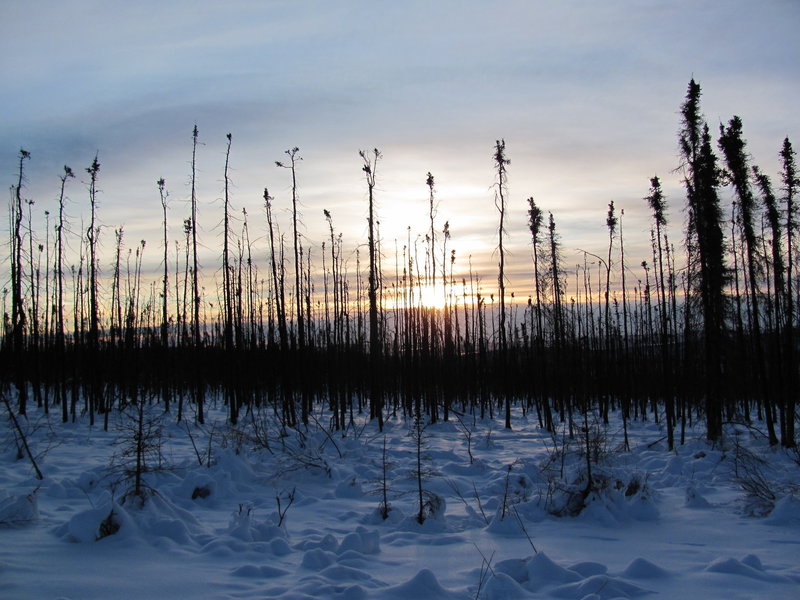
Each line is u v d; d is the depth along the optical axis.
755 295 19.52
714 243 18.56
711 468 14.41
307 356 30.59
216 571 6.91
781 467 14.36
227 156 25.66
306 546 8.09
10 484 11.95
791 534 8.90
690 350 20.11
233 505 11.01
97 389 27.94
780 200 20.39
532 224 28.89
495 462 16.64
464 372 42.06
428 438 22.73
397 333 40.28
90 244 25.72
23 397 24.80
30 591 5.96
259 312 37.50
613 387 39.19
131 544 7.72
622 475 11.10
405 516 9.95
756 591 6.34
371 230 25.72
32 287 28.69
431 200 30.69
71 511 9.69
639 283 39.66
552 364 34.41
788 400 18.91
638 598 6.13
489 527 9.24
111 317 32.66
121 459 14.62
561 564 7.36
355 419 29.88
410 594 6.19
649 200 22.55
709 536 8.86
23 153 25.44
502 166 27.67
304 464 13.66
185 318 32.62
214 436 19.47
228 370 25.45
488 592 6.26
